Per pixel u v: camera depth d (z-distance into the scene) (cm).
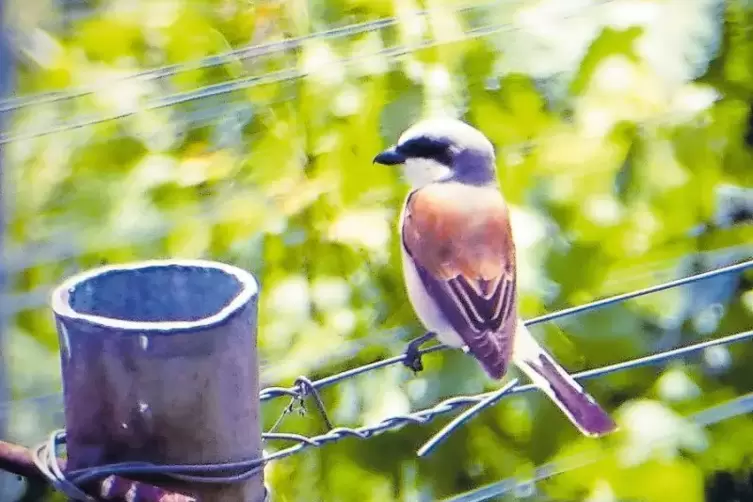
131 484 381
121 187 809
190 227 802
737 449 845
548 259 790
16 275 776
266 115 805
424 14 792
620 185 810
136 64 832
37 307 786
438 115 793
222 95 809
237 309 389
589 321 803
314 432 788
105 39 828
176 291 409
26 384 779
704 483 875
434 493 802
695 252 833
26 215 787
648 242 812
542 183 797
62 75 815
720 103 822
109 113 809
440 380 793
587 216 796
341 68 792
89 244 803
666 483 820
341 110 789
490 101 802
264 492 411
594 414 582
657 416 821
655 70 811
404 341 786
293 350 777
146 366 383
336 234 770
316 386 506
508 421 809
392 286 787
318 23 803
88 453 390
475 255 679
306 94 794
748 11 814
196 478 389
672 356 536
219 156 809
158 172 804
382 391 788
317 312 782
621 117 803
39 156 802
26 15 804
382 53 742
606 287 805
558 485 815
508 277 680
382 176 785
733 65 823
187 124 818
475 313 668
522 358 640
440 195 695
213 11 828
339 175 786
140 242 804
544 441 811
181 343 382
